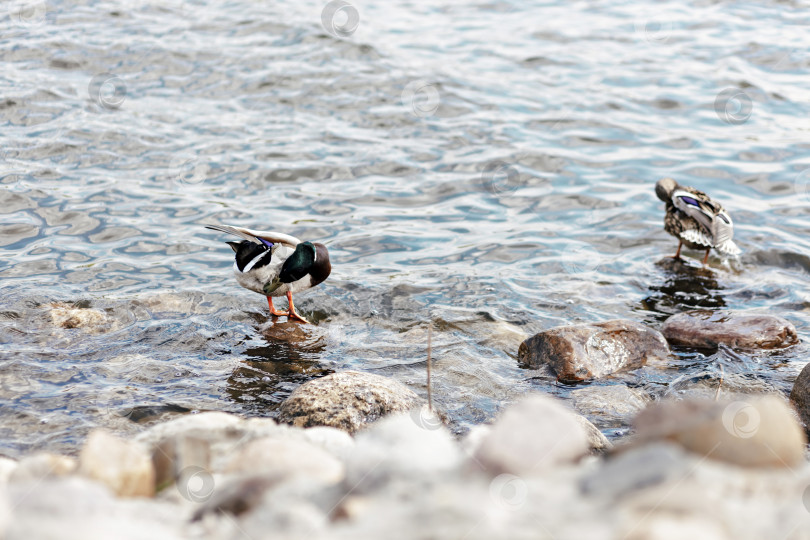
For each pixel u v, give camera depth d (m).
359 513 3.34
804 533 3.00
